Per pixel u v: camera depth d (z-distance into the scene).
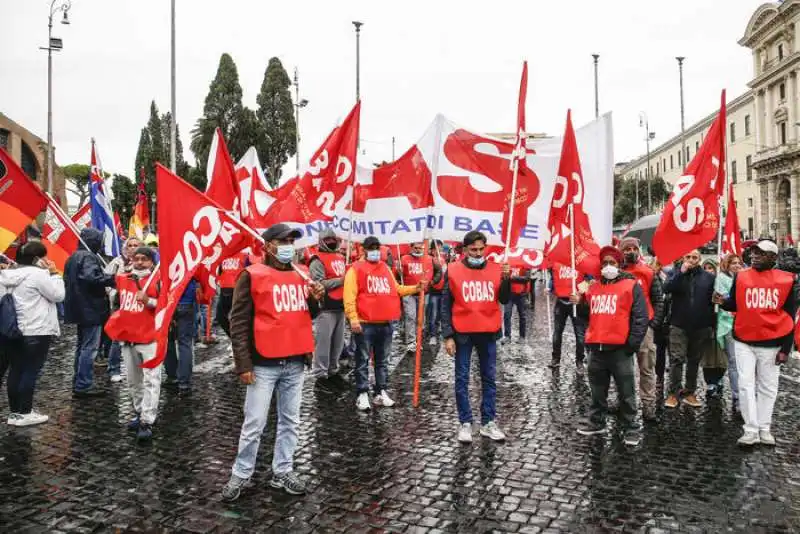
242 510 4.57
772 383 6.05
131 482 5.09
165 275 5.12
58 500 4.73
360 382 7.38
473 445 6.05
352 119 8.23
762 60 59.81
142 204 17.78
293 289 4.87
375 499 4.77
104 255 11.88
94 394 7.93
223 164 7.11
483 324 6.13
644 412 6.89
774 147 57.50
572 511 4.55
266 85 42.78
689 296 7.39
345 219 9.12
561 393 8.16
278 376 4.82
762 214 60.62
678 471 5.36
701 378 9.30
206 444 6.06
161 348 5.04
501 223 7.84
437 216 7.95
